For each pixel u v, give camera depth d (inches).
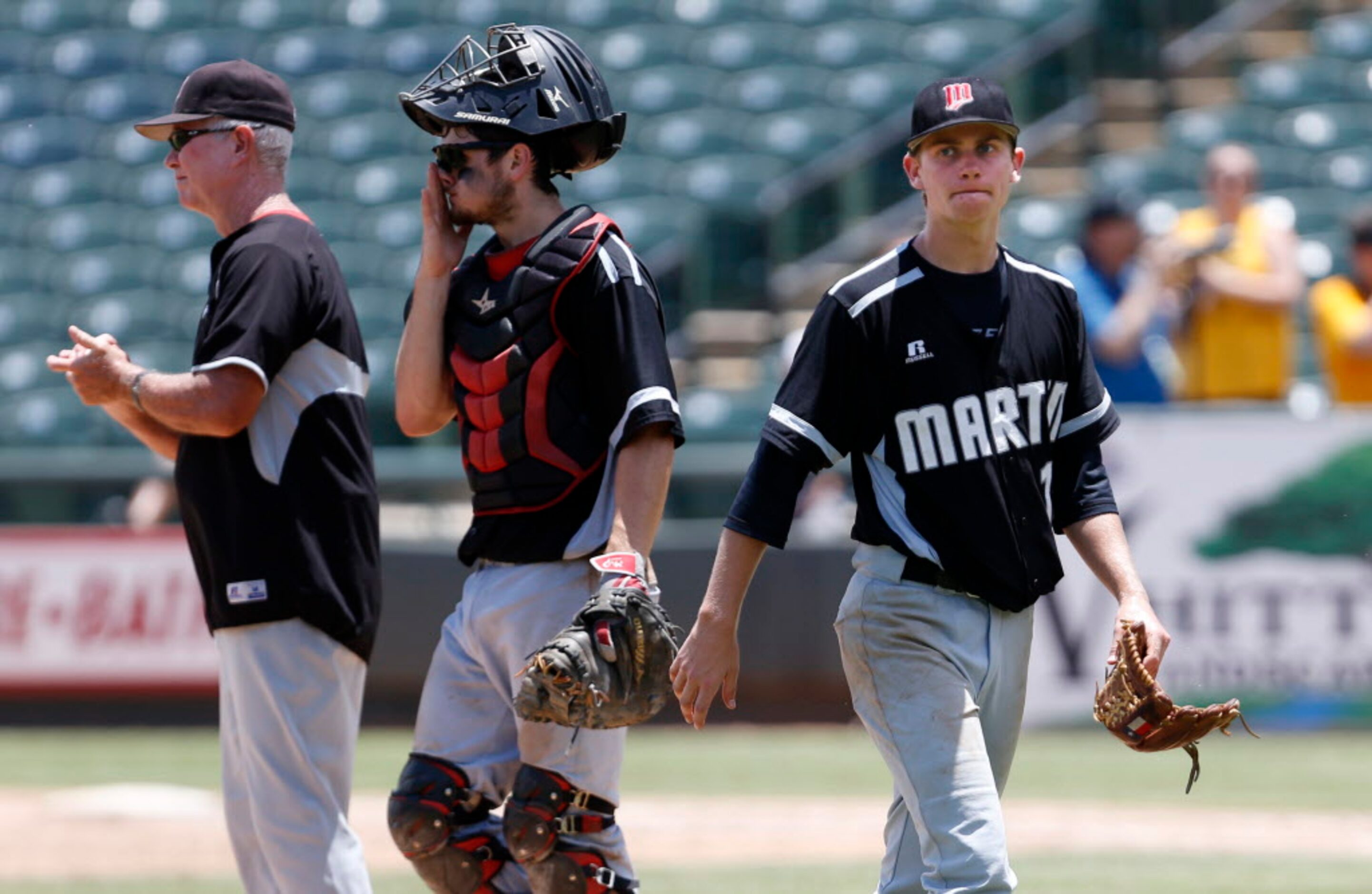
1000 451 563.5
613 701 566.6
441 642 634.8
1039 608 1489.9
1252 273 1540.4
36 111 2743.6
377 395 2058.3
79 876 941.2
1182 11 2645.2
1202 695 1486.2
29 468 1668.3
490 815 644.1
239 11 2871.6
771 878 925.2
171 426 604.7
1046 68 2578.7
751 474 568.1
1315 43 2650.1
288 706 606.5
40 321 2412.6
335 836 612.4
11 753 1454.2
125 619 1587.1
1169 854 1008.2
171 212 2578.7
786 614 1556.3
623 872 620.1
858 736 1528.1
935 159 556.7
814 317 571.8
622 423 591.5
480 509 617.6
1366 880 920.9
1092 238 1546.5
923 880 548.7
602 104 625.9
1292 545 1477.6
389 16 2842.0
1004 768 583.2
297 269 612.1
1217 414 1486.2
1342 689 1473.9
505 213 615.2
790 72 2662.4
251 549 606.2
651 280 607.8
